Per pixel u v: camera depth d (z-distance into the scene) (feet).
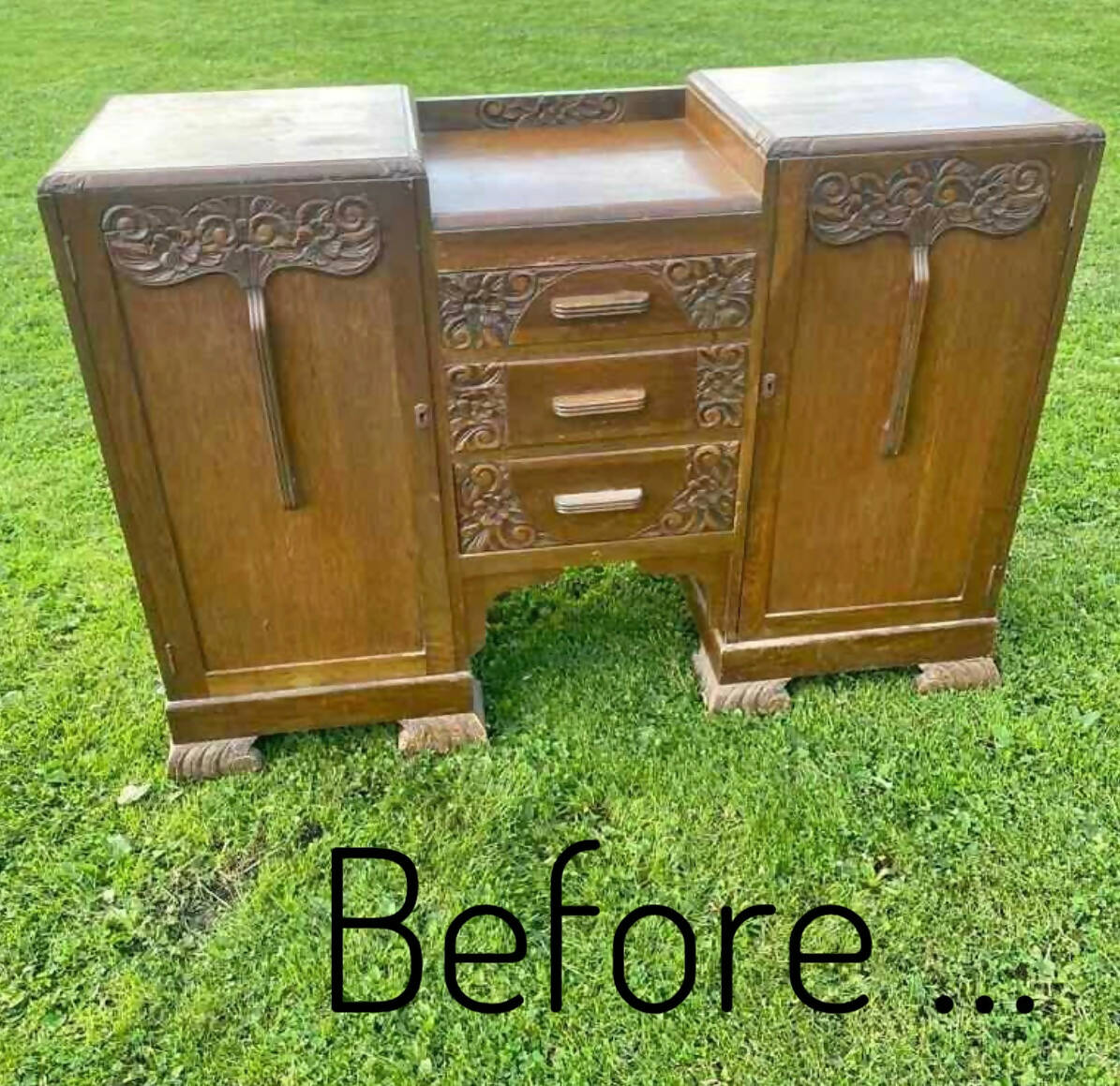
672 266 6.32
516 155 7.23
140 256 5.83
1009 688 8.10
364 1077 5.81
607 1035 5.98
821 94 7.00
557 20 26.63
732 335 6.59
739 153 6.56
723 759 7.57
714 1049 5.90
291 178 5.74
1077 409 11.33
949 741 7.66
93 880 6.82
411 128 6.40
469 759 7.64
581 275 6.28
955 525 7.53
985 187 6.28
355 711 7.62
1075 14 25.61
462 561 7.19
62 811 7.25
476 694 7.89
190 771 7.48
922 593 7.80
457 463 6.80
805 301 6.51
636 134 7.64
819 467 7.15
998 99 6.76
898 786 7.32
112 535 9.91
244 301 6.05
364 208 5.87
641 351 6.58
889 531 7.49
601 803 7.29
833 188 6.15
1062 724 7.72
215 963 6.35
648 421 6.82
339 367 6.35
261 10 28.27
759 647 7.82
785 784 7.36
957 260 6.50
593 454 6.91
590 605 9.11
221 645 7.24
